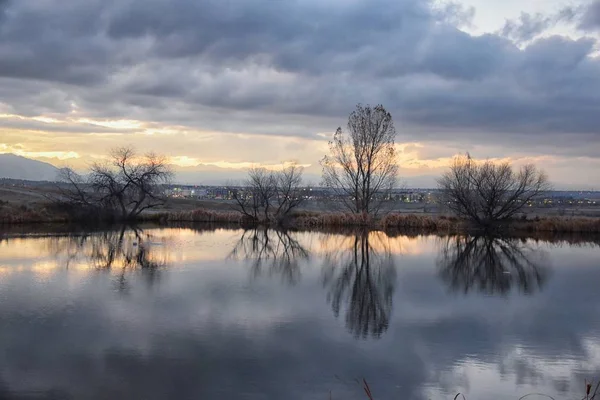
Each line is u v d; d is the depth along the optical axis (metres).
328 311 18.81
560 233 48.84
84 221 53.72
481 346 15.14
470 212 50.88
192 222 57.97
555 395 11.91
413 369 13.29
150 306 18.83
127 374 12.60
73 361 13.35
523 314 18.92
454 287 23.84
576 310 19.56
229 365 13.27
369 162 55.12
